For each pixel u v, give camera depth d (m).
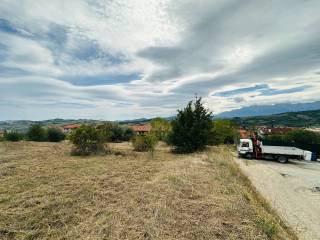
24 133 32.81
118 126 34.06
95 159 14.22
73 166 11.53
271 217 5.95
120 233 4.36
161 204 5.82
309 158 20.45
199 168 10.85
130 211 5.41
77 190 7.04
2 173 9.35
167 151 20.91
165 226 4.70
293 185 12.27
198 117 20.78
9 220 4.83
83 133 16.80
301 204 9.18
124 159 14.62
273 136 33.56
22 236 4.19
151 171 10.47
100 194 6.68
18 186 7.52
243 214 5.55
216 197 6.60
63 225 4.71
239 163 18.50
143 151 19.67
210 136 21.06
